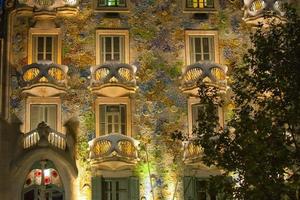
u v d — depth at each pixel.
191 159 39.22
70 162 38.88
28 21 41.94
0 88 40.31
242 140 29.91
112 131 40.41
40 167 39.16
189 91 40.78
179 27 42.44
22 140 39.19
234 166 29.95
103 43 41.88
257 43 31.34
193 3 42.97
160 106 40.88
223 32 42.47
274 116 30.20
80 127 40.28
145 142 40.22
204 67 40.62
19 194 38.75
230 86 41.03
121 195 39.12
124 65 40.56
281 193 28.61
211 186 29.91
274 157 29.22
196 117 40.69
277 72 30.52
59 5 42.16
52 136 39.16
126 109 40.69
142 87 41.16
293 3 42.19
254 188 29.25
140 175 39.59
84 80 41.03
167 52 41.91
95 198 38.53
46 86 39.84
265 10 41.69
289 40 30.86
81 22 42.12
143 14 42.53
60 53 41.50
